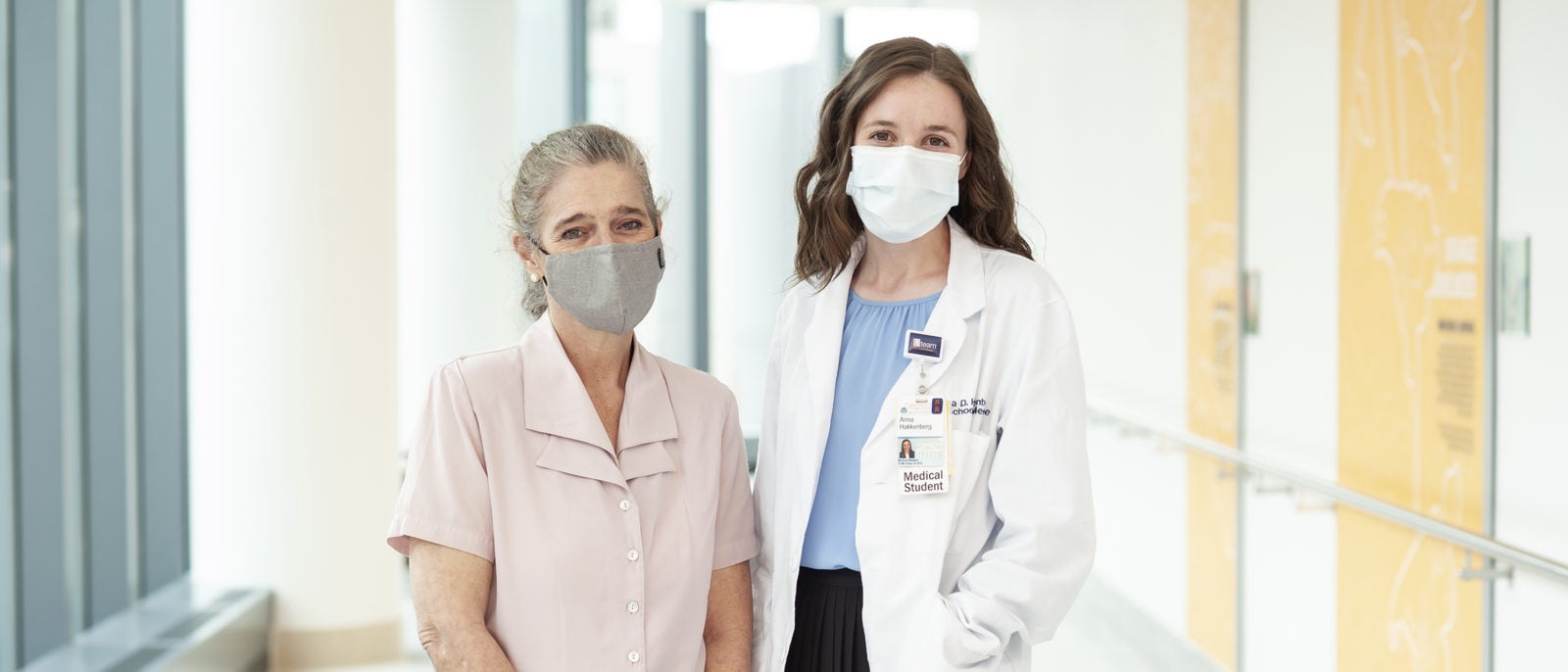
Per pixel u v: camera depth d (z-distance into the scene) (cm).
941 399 161
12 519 339
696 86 754
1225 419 385
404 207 564
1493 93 247
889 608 159
